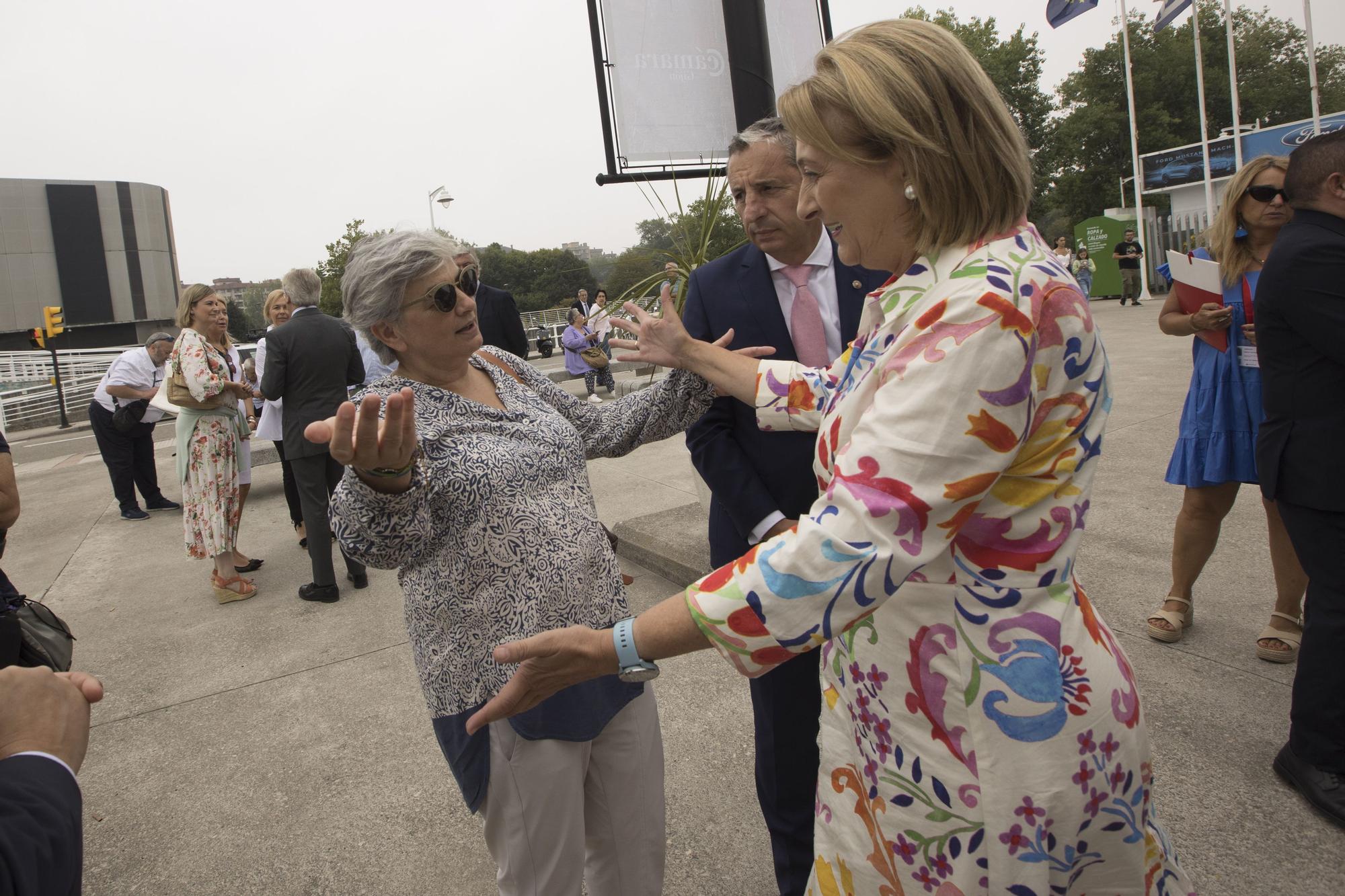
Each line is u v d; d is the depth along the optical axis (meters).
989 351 0.89
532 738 1.48
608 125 3.50
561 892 1.53
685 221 3.53
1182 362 8.86
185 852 2.40
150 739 3.09
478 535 1.46
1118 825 1.01
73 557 5.98
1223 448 2.76
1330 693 2.04
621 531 4.62
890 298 1.03
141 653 3.96
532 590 1.47
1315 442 1.99
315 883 2.22
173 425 16.05
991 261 0.94
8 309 52.03
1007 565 0.96
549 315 27.05
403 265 1.46
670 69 3.55
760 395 1.56
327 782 2.71
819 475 1.12
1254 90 43.28
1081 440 0.98
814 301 1.87
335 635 3.99
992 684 0.96
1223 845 2.03
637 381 11.47
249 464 5.53
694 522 4.64
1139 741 1.03
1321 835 2.03
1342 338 1.87
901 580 0.90
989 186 0.96
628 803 1.66
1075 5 13.14
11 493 1.95
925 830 1.03
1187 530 2.94
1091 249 20.58
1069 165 40.53
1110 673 1.00
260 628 4.16
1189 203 21.06
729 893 2.08
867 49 0.97
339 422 1.18
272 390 4.21
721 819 2.36
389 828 2.44
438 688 1.50
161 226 57.62
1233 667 2.79
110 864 2.36
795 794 1.85
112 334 55.94
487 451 1.48
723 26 3.61
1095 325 0.98
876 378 1.01
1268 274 2.03
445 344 1.52
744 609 0.93
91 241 53.97
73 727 0.94
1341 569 2.01
